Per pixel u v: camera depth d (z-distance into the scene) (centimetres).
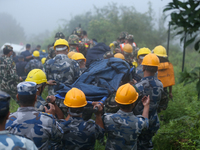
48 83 356
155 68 343
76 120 266
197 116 439
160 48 495
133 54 707
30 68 793
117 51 698
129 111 280
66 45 446
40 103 300
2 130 159
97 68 373
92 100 326
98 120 282
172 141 407
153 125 355
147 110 304
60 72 419
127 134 274
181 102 529
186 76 214
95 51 629
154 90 341
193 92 614
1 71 574
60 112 303
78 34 759
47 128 231
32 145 165
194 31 211
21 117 229
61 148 273
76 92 266
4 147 150
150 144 370
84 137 263
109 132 282
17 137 161
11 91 590
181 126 427
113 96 366
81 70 468
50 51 658
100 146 405
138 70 439
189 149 366
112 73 363
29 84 232
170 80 481
